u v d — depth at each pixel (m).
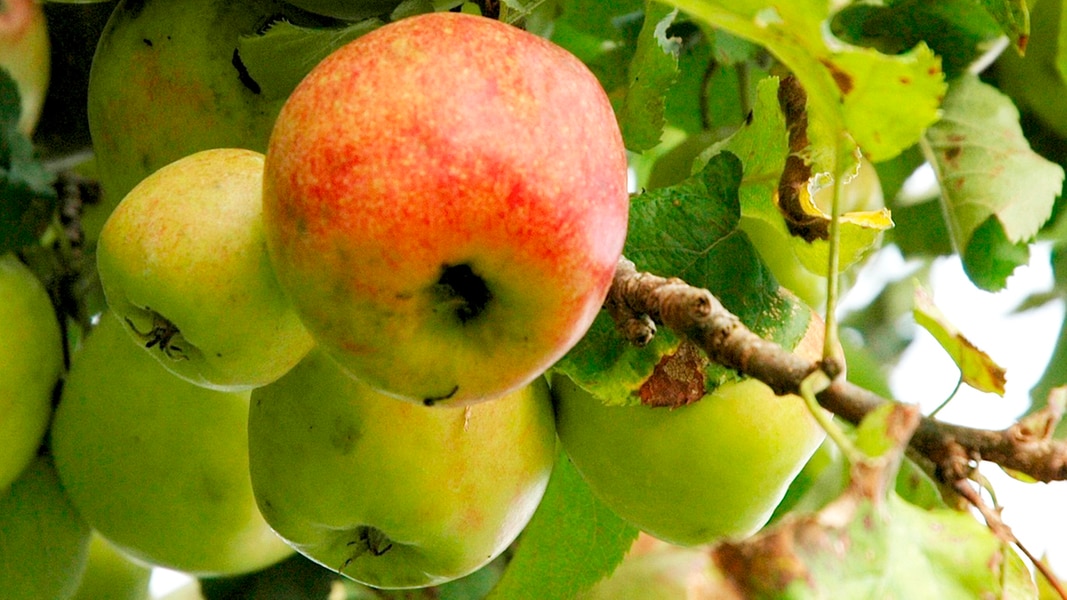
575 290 0.54
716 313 0.54
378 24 0.61
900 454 0.51
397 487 0.59
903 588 0.52
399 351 0.54
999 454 0.53
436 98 0.53
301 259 0.53
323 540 0.61
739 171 0.60
